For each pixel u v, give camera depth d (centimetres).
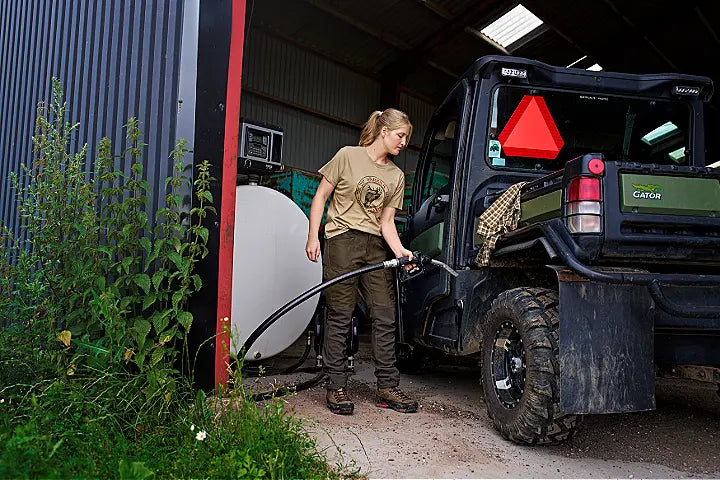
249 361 354
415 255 276
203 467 178
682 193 221
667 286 229
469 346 287
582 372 211
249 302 341
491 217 268
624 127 316
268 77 992
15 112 428
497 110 307
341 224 293
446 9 971
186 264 241
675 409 312
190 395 243
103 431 190
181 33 273
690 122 319
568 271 217
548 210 240
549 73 305
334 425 260
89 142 322
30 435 171
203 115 272
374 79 1173
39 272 255
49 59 379
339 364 289
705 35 961
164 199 272
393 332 304
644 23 983
